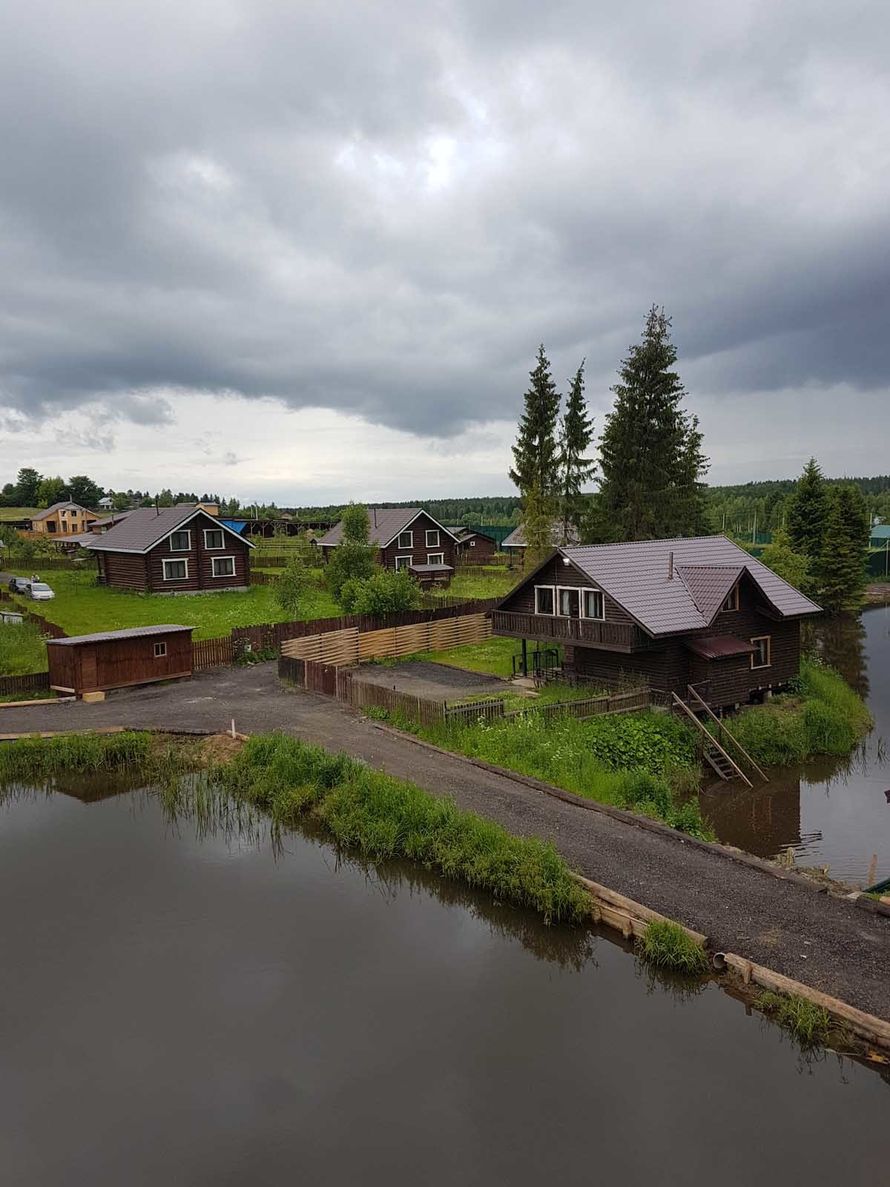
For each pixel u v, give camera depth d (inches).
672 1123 400.8
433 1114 409.7
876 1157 378.6
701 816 876.6
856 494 2395.4
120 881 681.6
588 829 727.1
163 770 967.6
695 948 521.0
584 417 2278.5
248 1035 472.7
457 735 983.0
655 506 2171.5
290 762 893.2
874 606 2647.6
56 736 1024.2
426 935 588.4
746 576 1192.8
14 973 539.2
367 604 1641.2
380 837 725.3
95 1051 460.4
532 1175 370.9
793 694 1279.5
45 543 3255.4
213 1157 385.7
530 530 2170.3
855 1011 452.8
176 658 1349.7
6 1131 403.2
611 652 1221.1
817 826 853.2
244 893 658.2
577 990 513.0
